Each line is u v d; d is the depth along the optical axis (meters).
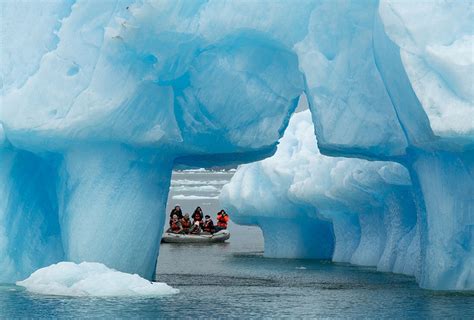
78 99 27.53
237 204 45.94
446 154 26.27
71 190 28.67
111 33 27.33
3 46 29.08
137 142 28.39
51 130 27.67
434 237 27.03
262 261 42.22
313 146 43.09
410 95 25.30
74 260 28.23
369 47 28.12
